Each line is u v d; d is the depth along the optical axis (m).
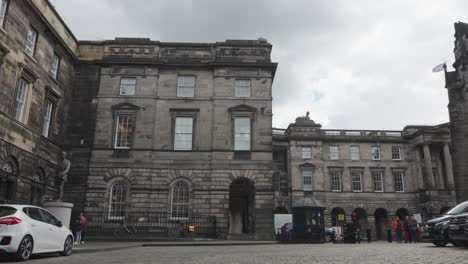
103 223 33.66
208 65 37.31
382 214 64.69
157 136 35.91
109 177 34.75
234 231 41.00
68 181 34.62
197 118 36.41
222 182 34.78
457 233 17.59
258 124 36.16
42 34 30.77
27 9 28.17
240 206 41.81
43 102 31.19
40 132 30.55
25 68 27.62
